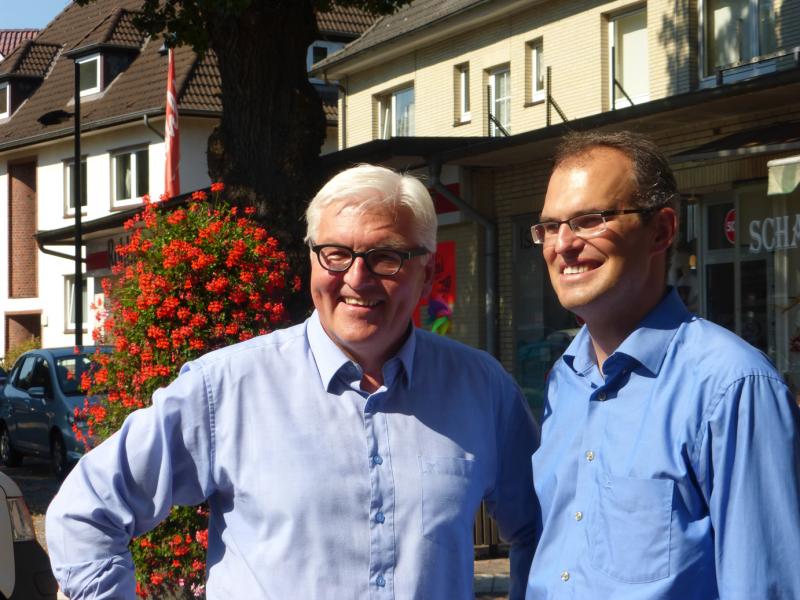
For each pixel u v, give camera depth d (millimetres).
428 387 2938
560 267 2721
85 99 32469
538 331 14719
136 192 29812
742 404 2395
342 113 23500
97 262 25344
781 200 10664
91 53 32312
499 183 15227
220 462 2807
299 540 2709
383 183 2828
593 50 16500
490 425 3002
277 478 2746
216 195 8023
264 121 8578
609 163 2650
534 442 3141
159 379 6098
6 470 16281
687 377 2531
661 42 15008
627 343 2613
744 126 11000
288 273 6816
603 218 2633
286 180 8523
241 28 8500
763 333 11125
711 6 14430
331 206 2840
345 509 2736
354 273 2787
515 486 3098
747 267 11320
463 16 18844
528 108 17875
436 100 20438
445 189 14695
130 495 2814
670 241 2695
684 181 11828
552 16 17359
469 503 2867
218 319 6215
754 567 2311
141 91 30141
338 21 31719
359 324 2795
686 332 2605
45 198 33375
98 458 2828
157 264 6238
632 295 2654
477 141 13508
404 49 21016
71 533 2787
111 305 6422
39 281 34125
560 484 2734
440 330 16375
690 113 10695
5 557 5668
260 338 2957
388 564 2734
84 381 6414
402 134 21859
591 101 16531
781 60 13320
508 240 15109
